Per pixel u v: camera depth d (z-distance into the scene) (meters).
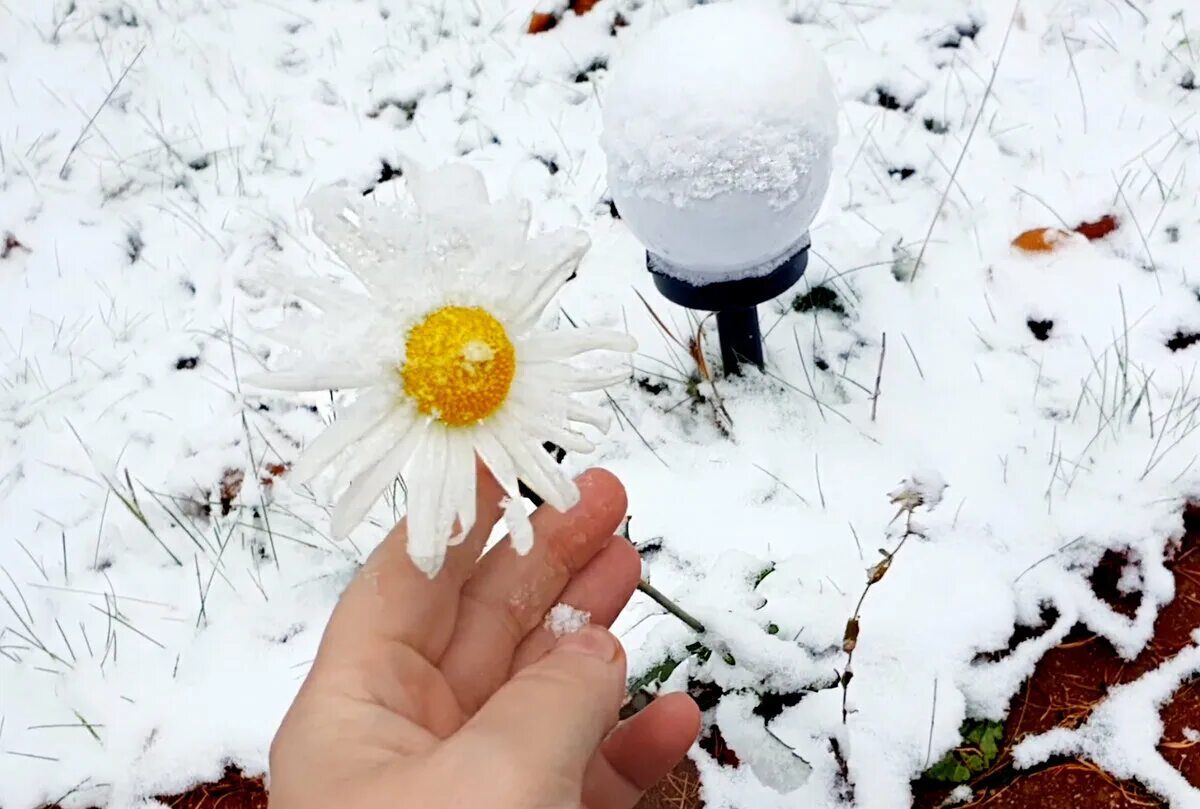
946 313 0.49
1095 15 0.59
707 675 0.40
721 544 0.43
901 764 0.39
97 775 0.42
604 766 0.31
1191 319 0.47
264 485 0.48
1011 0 0.60
